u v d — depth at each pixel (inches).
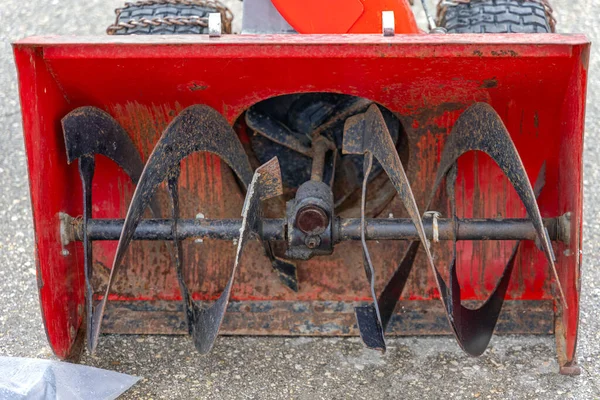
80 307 129.5
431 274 132.4
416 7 220.4
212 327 111.6
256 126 134.6
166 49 109.5
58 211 119.6
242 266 133.2
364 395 120.7
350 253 133.1
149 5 144.8
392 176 109.0
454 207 119.5
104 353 129.1
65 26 223.5
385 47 108.7
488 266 131.8
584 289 145.0
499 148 109.3
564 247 119.4
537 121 122.6
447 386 122.3
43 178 114.8
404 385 122.6
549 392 120.8
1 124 191.3
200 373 125.3
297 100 135.3
